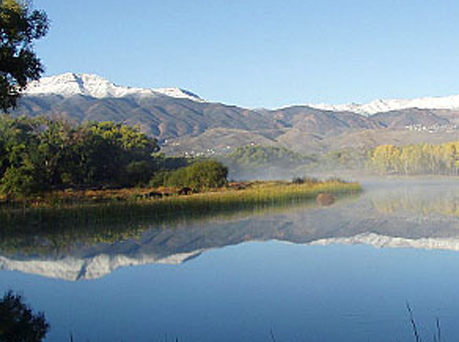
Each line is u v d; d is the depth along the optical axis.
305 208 38.41
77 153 68.94
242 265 18.70
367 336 11.40
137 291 15.54
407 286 15.39
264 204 41.62
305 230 26.88
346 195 50.91
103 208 38.50
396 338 11.27
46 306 14.23
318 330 11.86
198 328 12.16
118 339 11.63
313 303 13.91
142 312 13.51
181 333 11.89
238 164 130.00
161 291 15.47
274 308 13.52
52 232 27.70
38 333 12.15
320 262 18.94
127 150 90.19
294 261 19.20
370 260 19.12
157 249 22.20
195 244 23.25
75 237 25.83
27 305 14.34
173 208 38.69
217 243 23.42
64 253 21.62
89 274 17.81
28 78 21.02
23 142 65.12
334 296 14.50
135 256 20.73
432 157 109.75
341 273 17.17
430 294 14.49
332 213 34.56
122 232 27.34
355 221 30.14
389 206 39.03
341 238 24.16
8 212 37.03
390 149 114.00
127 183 67.94
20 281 17.00
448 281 15.85
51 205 41.03
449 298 14.09
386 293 14.68
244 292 15.13
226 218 32.69
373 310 13.17
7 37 19.70
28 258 20.69
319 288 15.38
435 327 11.85
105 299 14.75
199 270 18.05
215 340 11.41
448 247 21.48
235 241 23.86
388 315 12.76
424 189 61.06
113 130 97.19
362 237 24.33
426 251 20.69
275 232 26.38
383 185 71.69
